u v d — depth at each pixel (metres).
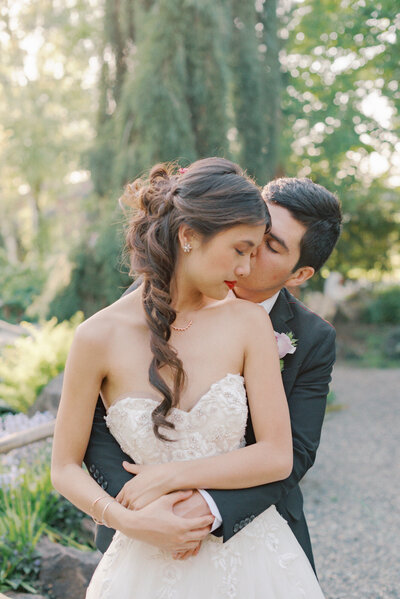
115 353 1.30
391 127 8.67
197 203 1.21
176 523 1.20
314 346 1.57
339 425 6.47
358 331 12.41
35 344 4.83
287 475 1.31
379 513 4.10
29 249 15.21
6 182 13.84
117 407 1.29
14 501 2.90
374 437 5.96
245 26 5.66
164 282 1.29
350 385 8.80
